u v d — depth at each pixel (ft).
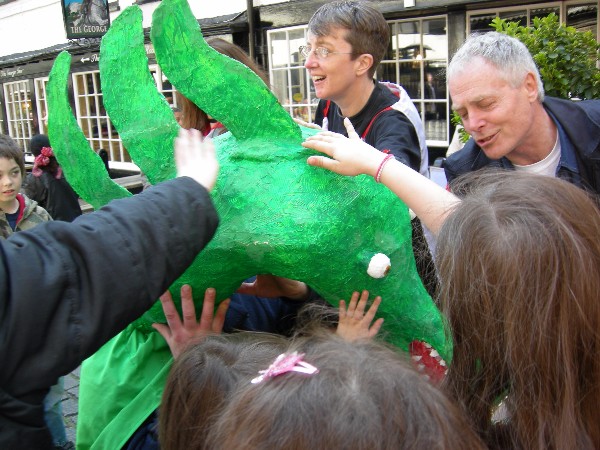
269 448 2.29
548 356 2.82
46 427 3.03
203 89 3.80
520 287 2.82
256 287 4.99
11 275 2.70
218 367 3.52
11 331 2.67
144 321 4.50
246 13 23.02
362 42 6.14
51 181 13.84
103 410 4.45
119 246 2.87
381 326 4.13
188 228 3.08
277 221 3.64
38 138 14.92
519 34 11.14
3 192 9.59
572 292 2.80
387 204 3.92
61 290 2.78
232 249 3.76
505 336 2.88
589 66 10.78
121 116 4.03
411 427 2.29
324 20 6.17
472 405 3.06
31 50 34.09
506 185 3.18
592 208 3.06
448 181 5.97
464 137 11.46
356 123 6.63
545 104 5.32
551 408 2.84
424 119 19.56
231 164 3.87
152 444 4.18
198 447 3.40
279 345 3.78
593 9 15.39
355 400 2.31
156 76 22.39
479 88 4.81
